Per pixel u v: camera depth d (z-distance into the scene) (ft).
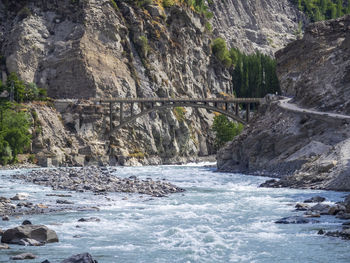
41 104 522.47
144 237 112.16
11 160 435.94
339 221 130.41
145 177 311.68
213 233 114.93
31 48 593.83
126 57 625.00
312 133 338.13
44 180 254.06
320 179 230.07
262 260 93.40
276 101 410.93
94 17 611.47
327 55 411.13
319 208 149.48
